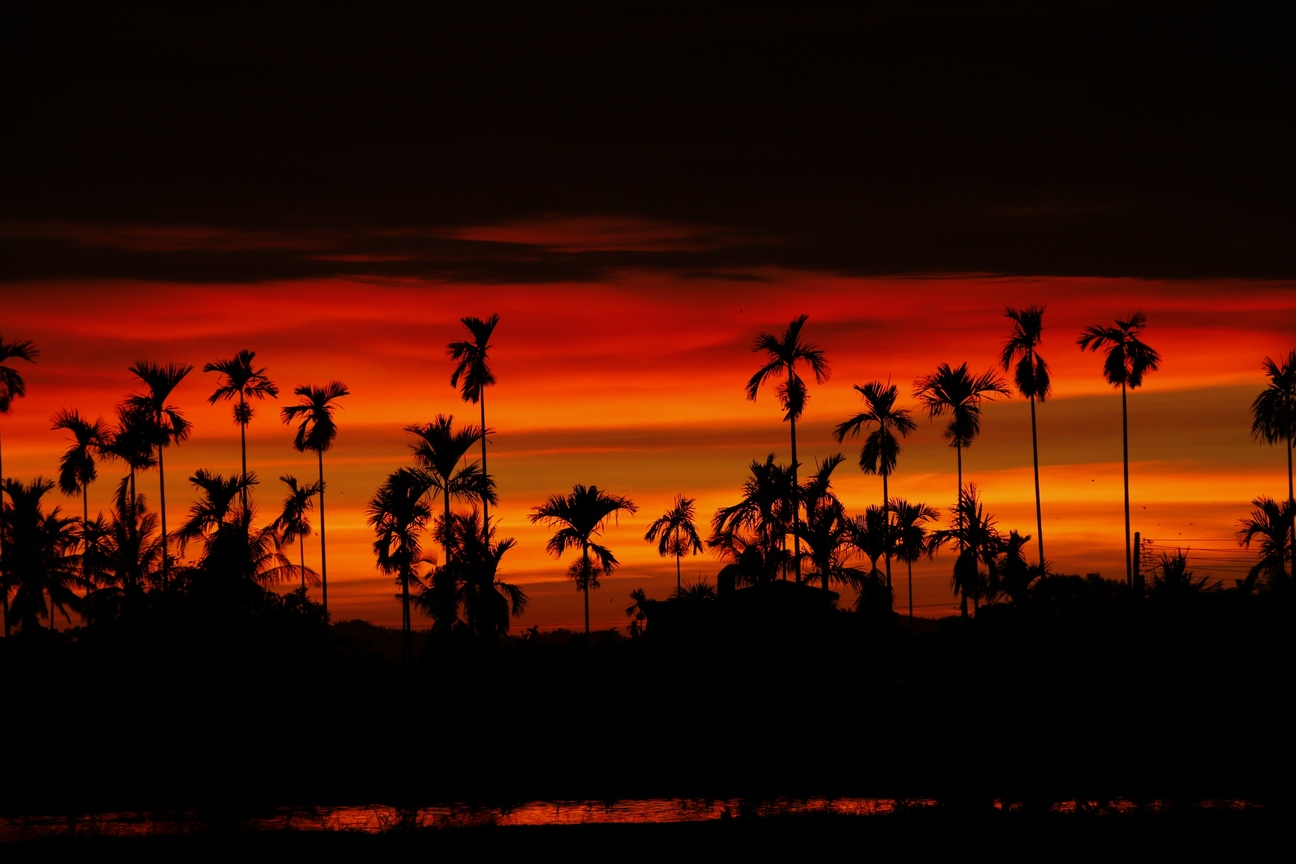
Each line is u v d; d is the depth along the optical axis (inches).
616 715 2556.6
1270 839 1583.4
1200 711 2439.7
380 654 2886.3
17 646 2647.6
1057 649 2672.2
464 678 2711.6
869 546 2906.0
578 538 2984.7
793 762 2241.6
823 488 2938.0
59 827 1797.5
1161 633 2637.8
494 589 2861.7
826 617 2871.6
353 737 2396.7
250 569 2893.7
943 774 2124.8
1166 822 1660.9
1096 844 1562.5
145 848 1579.7
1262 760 2158.0
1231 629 2620.6
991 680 2632.9
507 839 1628.9
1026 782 2046.0
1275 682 2488.9
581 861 1525.6
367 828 1761.8
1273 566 2984.7
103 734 2356.1
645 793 2039.9
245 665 2600.9
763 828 1660.9
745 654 2768.2
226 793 2037.4
